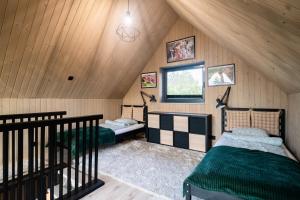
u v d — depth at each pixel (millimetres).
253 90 3195
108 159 2998
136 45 3787
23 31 2123
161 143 3980
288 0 590
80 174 2500
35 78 2807
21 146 1476
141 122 4715
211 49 3660
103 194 1950
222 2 1110
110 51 3410
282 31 888
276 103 2980
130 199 1853
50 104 3434
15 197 2023
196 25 3344
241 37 1661
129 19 3051
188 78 4148
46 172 2232
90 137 2115
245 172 1523
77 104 3973
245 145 2426
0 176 2240
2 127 1312
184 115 3635
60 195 1830
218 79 3574
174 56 4176
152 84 4566
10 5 1843
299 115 2176
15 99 2906
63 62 2895
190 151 3453
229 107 3422
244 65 3277
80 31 2645
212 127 3662
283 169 1580
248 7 891
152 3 3209
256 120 3074
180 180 2250
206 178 1489
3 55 2213
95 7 2508
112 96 4844
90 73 3529
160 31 3998
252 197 1298
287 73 1684
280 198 1242
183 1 2166
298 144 2211
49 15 2166
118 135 3730
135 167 2662
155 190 2016
